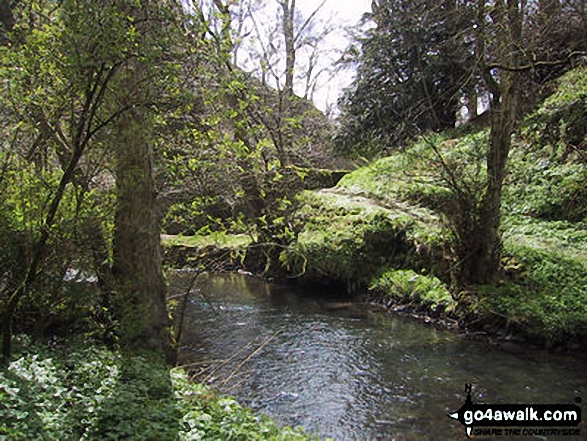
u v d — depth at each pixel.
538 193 10.25
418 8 13.10
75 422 3.35
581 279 7.33
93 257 4.94
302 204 12.20
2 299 4.56
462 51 12.20
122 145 4.23
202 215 6.20
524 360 6.33
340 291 10.72
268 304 9.99
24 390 3.48
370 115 14.82
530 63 7.05
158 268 5.59
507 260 7.99
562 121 10.74
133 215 5.21
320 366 6.39
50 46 3.61
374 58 14.85
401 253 10.12
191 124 4.85
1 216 4.27
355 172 14.48
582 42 7.78
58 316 5.27
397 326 8.10
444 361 6.42
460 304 7.81
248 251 12.15
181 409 3.89
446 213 8.30
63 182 3.93
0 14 5.02
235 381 5.92
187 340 7.57
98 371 4.34
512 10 7.25
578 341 6.45
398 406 5.18
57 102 3.85
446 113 15.00
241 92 5.10
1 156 4.14
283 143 9.31
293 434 4.00
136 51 3.76
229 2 6.57
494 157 7.59
